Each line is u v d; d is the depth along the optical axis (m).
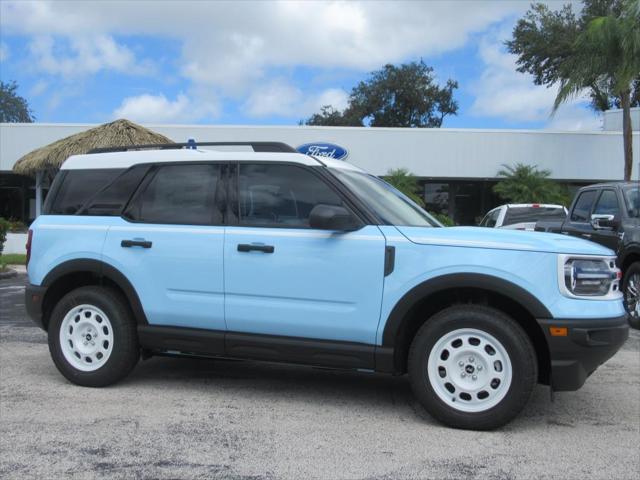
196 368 5.88
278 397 4.97
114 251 5.02
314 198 4.65
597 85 19.11
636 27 17.45
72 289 5.48
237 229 4.73
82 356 5.15
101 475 3.43
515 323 4.12
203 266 4.76
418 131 24.17
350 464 3.61
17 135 24.06
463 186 26.17
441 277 4.21
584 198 9.97
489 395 4.16
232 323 4.71
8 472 3.46
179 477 3.42
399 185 23.11
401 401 4.91
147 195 5.10
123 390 5.09
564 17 36.66
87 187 5.30
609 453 3.83
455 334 4.21
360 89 52.28
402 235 4.37
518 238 4.28
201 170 5.00
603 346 4.06
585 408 4.79
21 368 5.83
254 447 3.86
